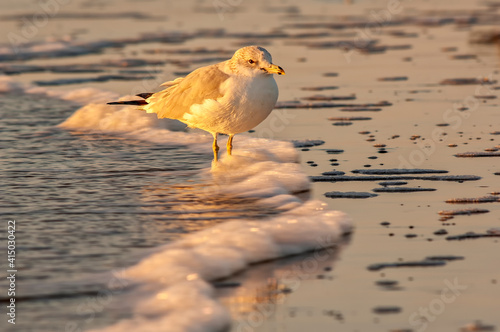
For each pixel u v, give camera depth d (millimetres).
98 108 16156
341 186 11086
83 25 33000
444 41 27078
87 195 10609
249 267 7992
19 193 10656
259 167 12102
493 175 11453
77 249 8359
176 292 7129
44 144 13828
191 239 8664
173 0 42531
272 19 34406
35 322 6570
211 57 24438
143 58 24719
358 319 6703
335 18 34500
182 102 11789
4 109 17188
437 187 10914
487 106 16641
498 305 6934
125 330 6355
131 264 7906
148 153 13305
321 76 21016
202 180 11492
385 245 8562
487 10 35906
